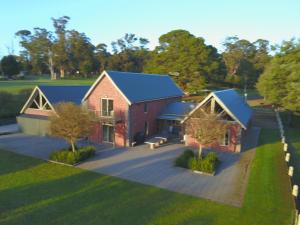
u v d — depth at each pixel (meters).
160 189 17.89
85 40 115.31
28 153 26.06
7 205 15.40
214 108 26.61
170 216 14.35
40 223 13.55
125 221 13.79
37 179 19.48
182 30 64.75
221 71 70.50
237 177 20.16
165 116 33.97
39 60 113.38
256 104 60.25
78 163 23.17
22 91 50.59
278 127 39.72
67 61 111.94
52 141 30.88
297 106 37.66
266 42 100.06
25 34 127.44
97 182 19.03
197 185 18.62
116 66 122.75
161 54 65.88
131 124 29.02
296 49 40.69
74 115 23.11
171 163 23.39
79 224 13.48
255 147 28.58
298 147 29.91
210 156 22.45
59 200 16.09
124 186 18.36
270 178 19.91
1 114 41.94
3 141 30.72
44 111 33.97
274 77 42.91
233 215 14.52
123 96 28.02
